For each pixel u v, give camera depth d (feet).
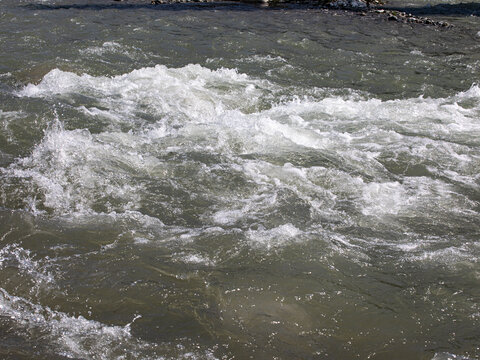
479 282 13.89
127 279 13.79
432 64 34.30
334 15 50.80
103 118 24.07
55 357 11.14
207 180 18.97
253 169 19.83
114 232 15.89
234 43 38.45
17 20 44.78
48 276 13.85
